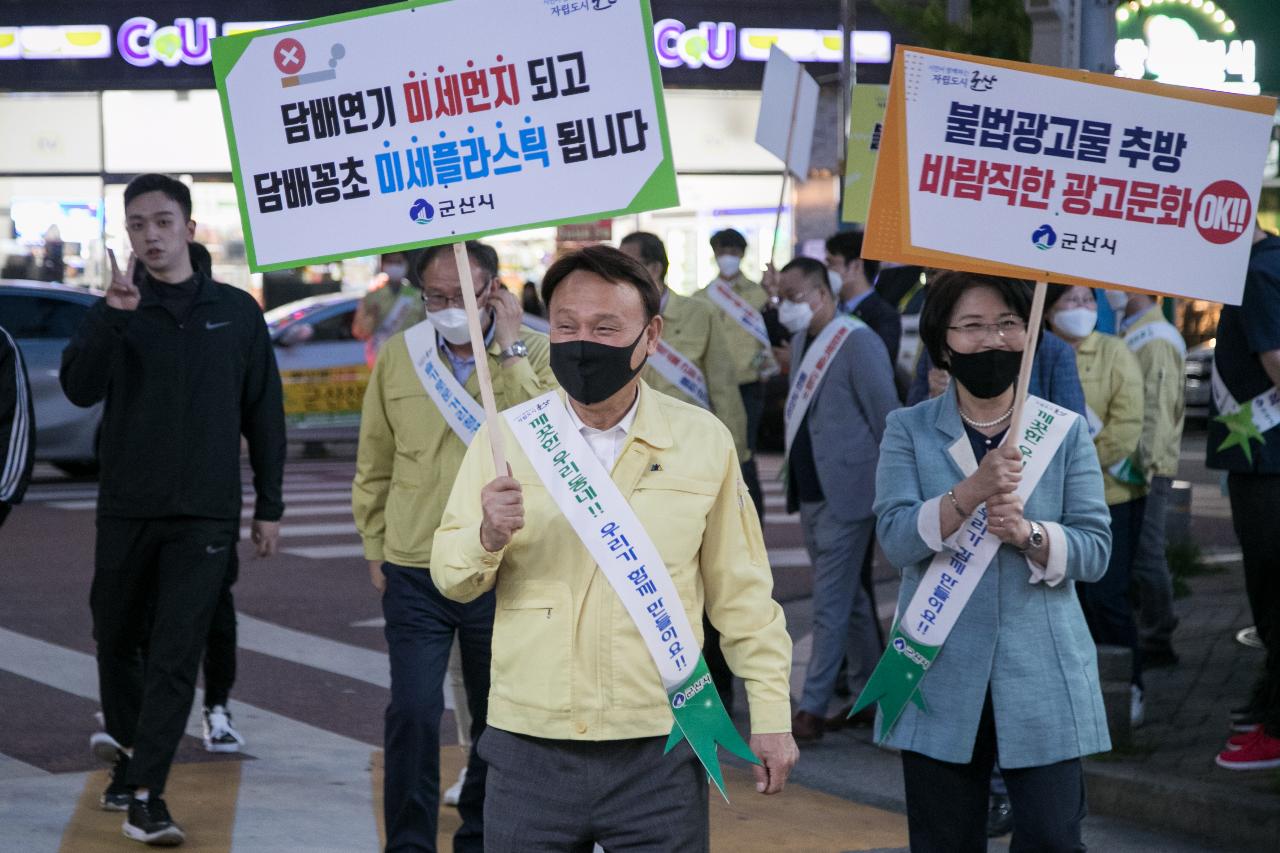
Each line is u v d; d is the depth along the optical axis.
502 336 4.91
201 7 21.84
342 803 5.98
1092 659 3.84
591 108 3.50
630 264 3.26
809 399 7.09
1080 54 8.05
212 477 5.37
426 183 3.56
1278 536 5.87
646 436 3.31
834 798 6.23
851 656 7.50
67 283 22.89
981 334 3.80
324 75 3.59
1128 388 6.67
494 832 3.32
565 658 3.25
